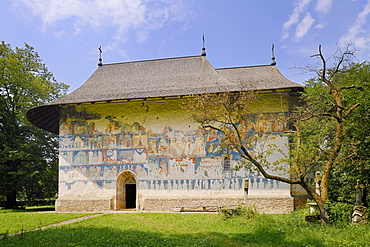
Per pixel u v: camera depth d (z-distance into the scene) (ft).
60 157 75.10
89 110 75.77
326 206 42.57
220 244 33.76
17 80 93.66
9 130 92.84
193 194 67.87
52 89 109.60
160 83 79.15
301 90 65.87
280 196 64.39
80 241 34.65
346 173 51.78
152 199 69.00
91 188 72.54
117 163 72.49
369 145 49.03
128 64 90.74
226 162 67.92
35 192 96.02
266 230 39.32
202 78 78.07
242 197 65.57
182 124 71.00
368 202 54.70
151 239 36.17
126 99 69.97
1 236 39.09
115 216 57.26
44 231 41.01
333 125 50.78
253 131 67.92
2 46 95.20
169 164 70.13
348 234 34.76
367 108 48.85
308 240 32.78
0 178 86.89
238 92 64.75
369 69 52.75
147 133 72.28
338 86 53.62
